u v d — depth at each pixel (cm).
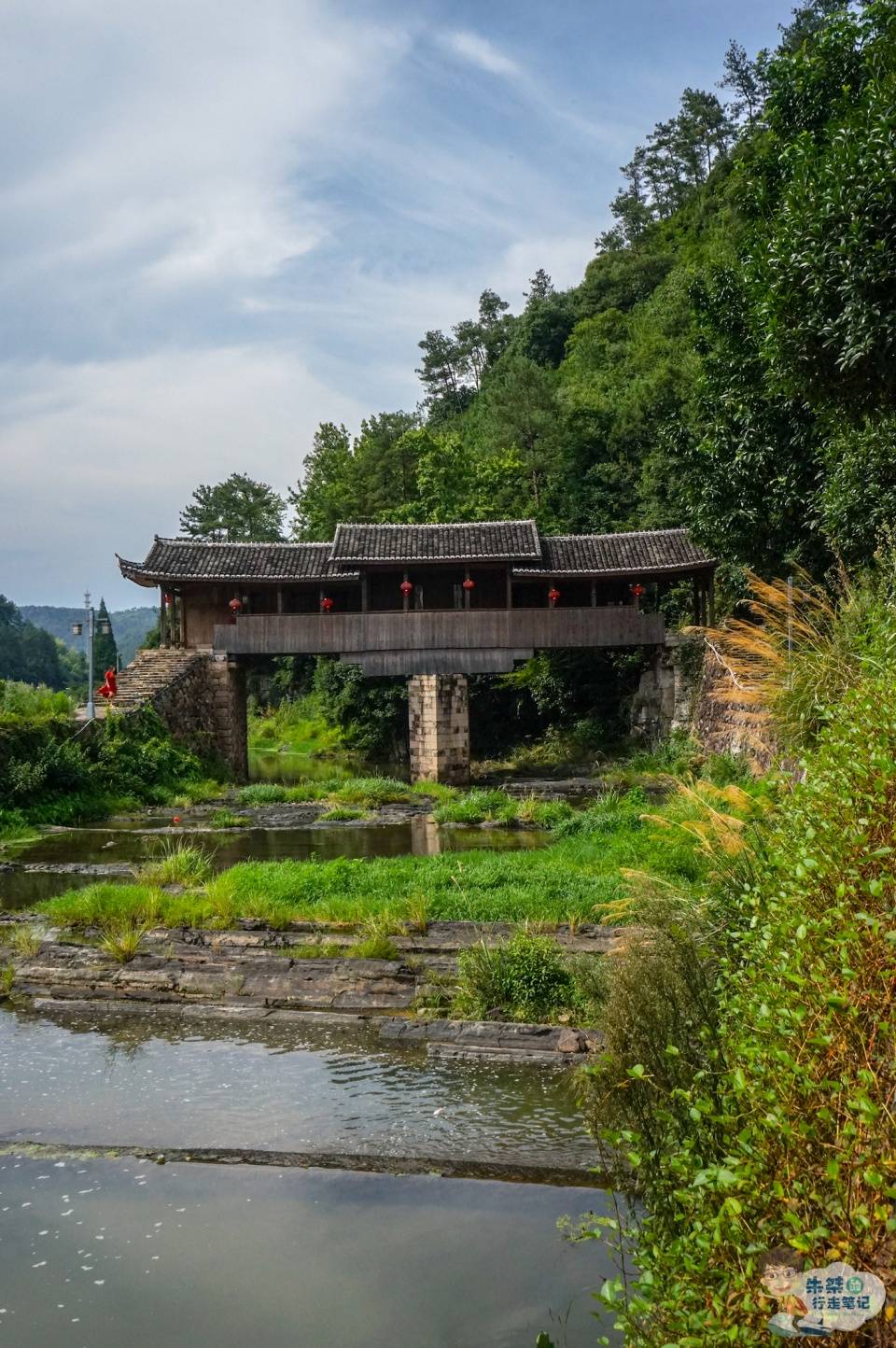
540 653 3594
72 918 1245
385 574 3284
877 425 1426
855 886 368
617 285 6419
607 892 1184
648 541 3133
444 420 7631
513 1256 544
